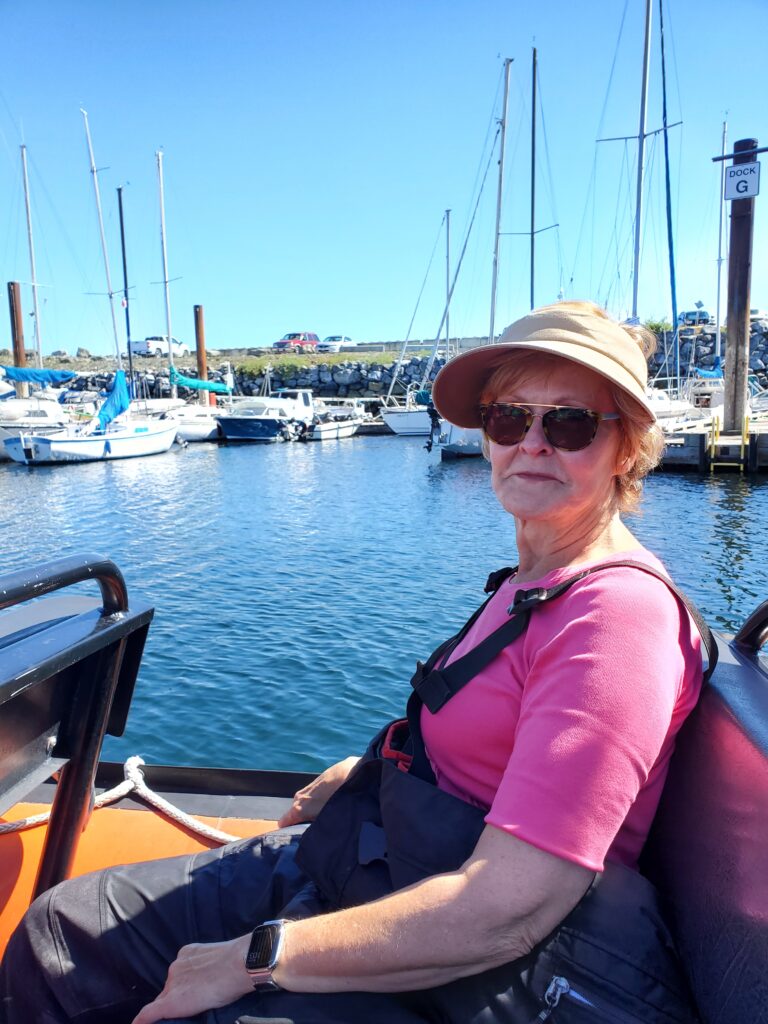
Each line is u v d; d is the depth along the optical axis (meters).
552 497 1.45
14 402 35.59
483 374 1.62
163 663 7.94
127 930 1.51
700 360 47.16
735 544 13.82
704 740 1.28
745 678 1.42
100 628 1.64
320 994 1.18
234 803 2.51
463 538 14.79
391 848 1.31
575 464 1.43
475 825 1.27
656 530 15.30
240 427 41.25
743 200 23.06
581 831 1.07
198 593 10.81
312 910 1.43
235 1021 1.18
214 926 1.53
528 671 1.28
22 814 2.34
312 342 68.88
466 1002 1.12
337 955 1.13
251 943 1.21
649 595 1.23
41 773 1.68
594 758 1.09
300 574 11.94
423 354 58.25
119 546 14.89
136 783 2.50
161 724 6.59
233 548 14.29
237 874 1.60
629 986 1.12
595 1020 1.09
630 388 1.38
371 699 7.03
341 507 19.36
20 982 1.47
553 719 1.13
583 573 1.30
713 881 1.13
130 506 20.30
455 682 1.35
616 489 1.54
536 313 1.50
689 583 11.27
